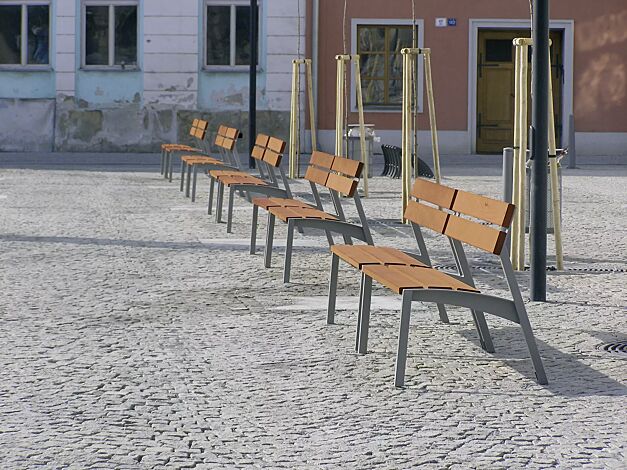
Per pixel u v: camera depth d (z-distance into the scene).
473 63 44.00
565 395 9.06
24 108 44.19
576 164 39.06
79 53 44.03
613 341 11.12
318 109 43.94
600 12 44.19
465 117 44.16
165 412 8.47
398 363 9.32
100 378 9.48
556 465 7.29
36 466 7.17
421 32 43.84
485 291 14.05
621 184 30.34
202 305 12.89
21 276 14.78
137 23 44.03
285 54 43.72
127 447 7.59
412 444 7.71
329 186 15.20
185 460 7.33
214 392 9.06
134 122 44.09
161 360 10.16
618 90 44.47
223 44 44.06
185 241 18.38
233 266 15.82
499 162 40.00
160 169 34.69
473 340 11.12
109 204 24.03
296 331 11.48
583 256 17.19
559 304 13.19
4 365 9.91
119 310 12.54
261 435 7.91
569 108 44.47
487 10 43.84
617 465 7.30
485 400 8.89
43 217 21.56
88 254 16.83
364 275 10.48
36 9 44.19
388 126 44.00
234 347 10.73
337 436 7.89
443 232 10.79
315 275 15.13
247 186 19.52
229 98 44.09
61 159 39.66
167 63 43.94
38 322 11.81
